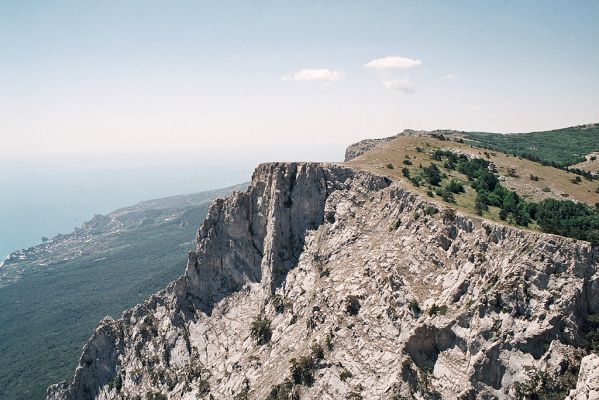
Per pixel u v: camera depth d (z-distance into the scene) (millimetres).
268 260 121500
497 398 67562
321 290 103688
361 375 83125
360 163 126438
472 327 73250
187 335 128375
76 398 139250
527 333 67938
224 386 107625
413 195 99875
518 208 100812
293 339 101250
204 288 133625
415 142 152000
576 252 69688
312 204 120812
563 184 118562
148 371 128500
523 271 71875
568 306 67250
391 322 84812
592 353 63062
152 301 141500
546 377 64625
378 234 103375
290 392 89688
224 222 133625
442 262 86062
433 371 75312
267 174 129625
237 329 119938
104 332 141625
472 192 111438
